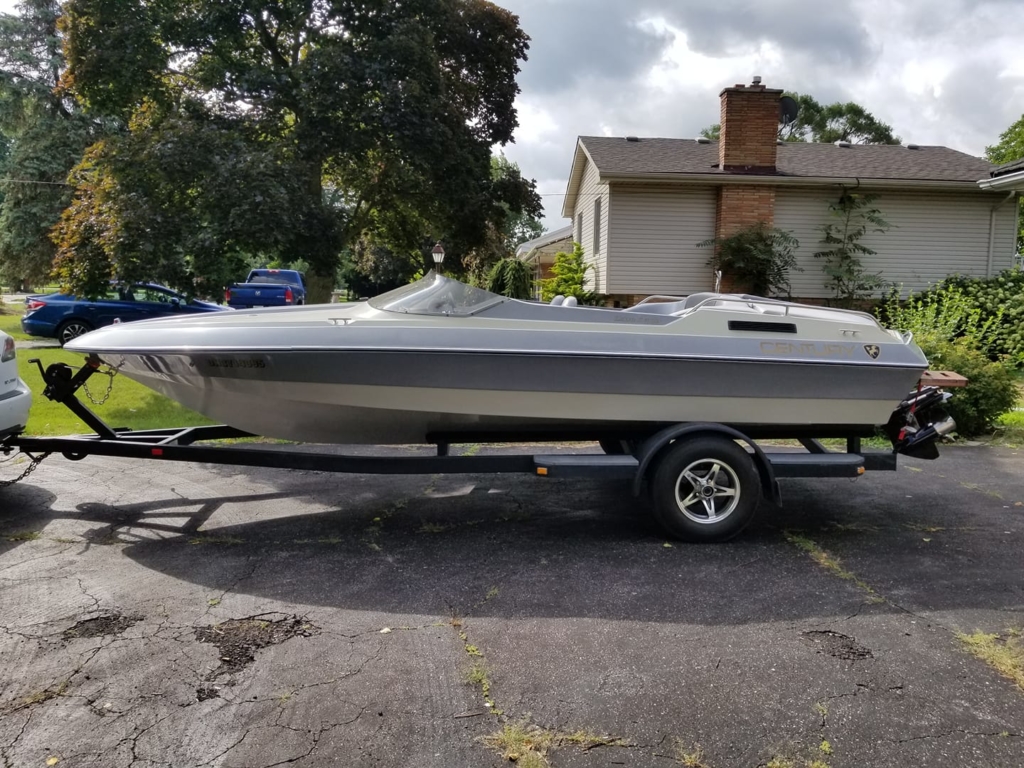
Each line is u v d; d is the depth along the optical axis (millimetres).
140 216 11797
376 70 13922
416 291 4746
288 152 13773
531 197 17625
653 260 15141
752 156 14773
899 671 3053
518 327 4477
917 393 5117
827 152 16828
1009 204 15008
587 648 3238
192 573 4082
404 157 14680
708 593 3844
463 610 3625
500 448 7109
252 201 12039
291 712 2742
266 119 14281
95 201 12289
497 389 4480
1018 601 3771
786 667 3080
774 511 5348
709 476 4613
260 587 3895
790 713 2750
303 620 3504
